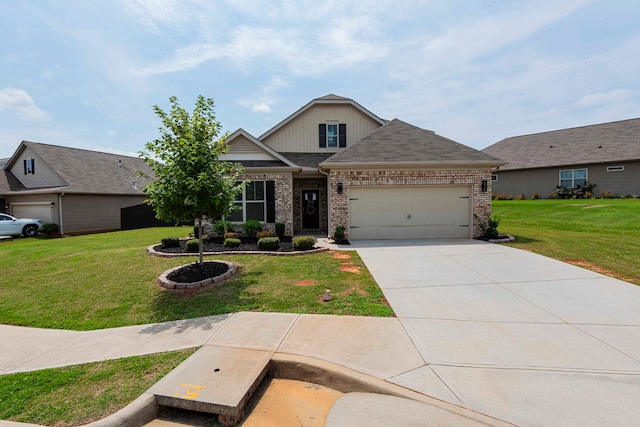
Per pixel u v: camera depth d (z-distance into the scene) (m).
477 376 3.04
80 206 19.38
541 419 2.45
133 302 5.53
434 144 12.16
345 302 5.15
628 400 2.66
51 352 3.85
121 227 20.56
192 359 3.47
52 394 2.98
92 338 4.22
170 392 2.87
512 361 3.30
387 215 11.73
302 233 14.21
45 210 18.81
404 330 4.08
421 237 11.77
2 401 2.89
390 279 6.40
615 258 7.75
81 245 11.70
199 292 5.92
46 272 7.54
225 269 7.12
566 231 12.27
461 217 11.77
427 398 2.75
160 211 6.45
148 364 3.45
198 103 6.62
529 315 4.51
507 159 24.38
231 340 3.92
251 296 5.60
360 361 3.34
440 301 5.13
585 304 4.90
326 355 3.47
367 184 11.55
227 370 3.22
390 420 2.54
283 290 5.87
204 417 2.79
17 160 20.58
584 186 20.41
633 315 4.46
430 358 3.38
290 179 12.74
